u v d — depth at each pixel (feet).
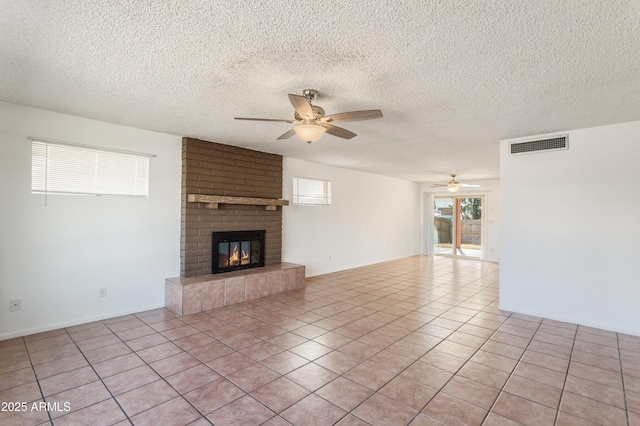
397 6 5.32
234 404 7.20
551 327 12.11
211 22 5.86
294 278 17.61
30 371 8.55
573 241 12.59
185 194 14.38
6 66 7.68
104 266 12.46
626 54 6.76
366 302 15.30
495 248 28.30
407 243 31.58
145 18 5.75
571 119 11.26
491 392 7.75
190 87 8.85
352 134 9.89
